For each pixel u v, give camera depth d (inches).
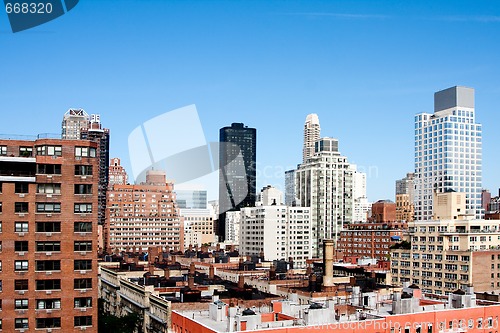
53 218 4746.6
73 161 4827.8
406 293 5492.1
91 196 4862.2
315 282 6968.5
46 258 4707.2
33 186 4717.0
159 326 5703.7
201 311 5487.2
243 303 5723.4
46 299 4697.3
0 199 4626.0
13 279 4623.5
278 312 5022.1
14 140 4857.3
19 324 4628.4
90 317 4805.6
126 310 7003.0
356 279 7495.1
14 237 4640.8
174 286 6875.0
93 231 4849.9
